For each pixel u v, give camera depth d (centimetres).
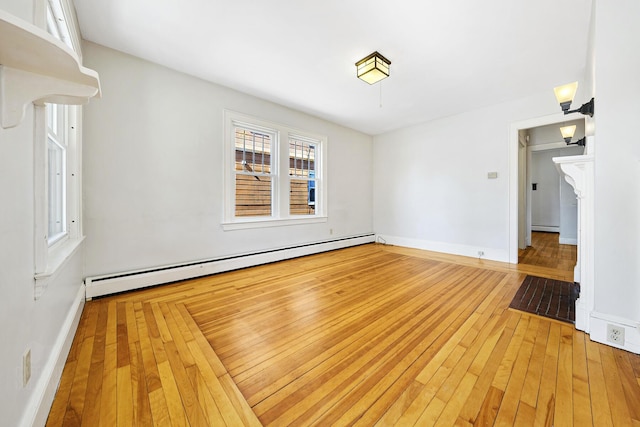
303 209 450
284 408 113
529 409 111
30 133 98
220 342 166
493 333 177
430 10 197
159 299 238
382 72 265
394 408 112
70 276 171
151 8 196
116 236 254
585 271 178
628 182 154
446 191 452
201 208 313
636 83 151
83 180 236
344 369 140
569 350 155
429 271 335
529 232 517
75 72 81
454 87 331
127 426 103
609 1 157
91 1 188
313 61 270
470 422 105
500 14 201
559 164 187
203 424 104
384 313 210
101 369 137
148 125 272
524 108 364
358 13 200
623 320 155
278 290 264
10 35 60
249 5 193
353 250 481
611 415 108
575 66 279
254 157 375
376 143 566
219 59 268
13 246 82
